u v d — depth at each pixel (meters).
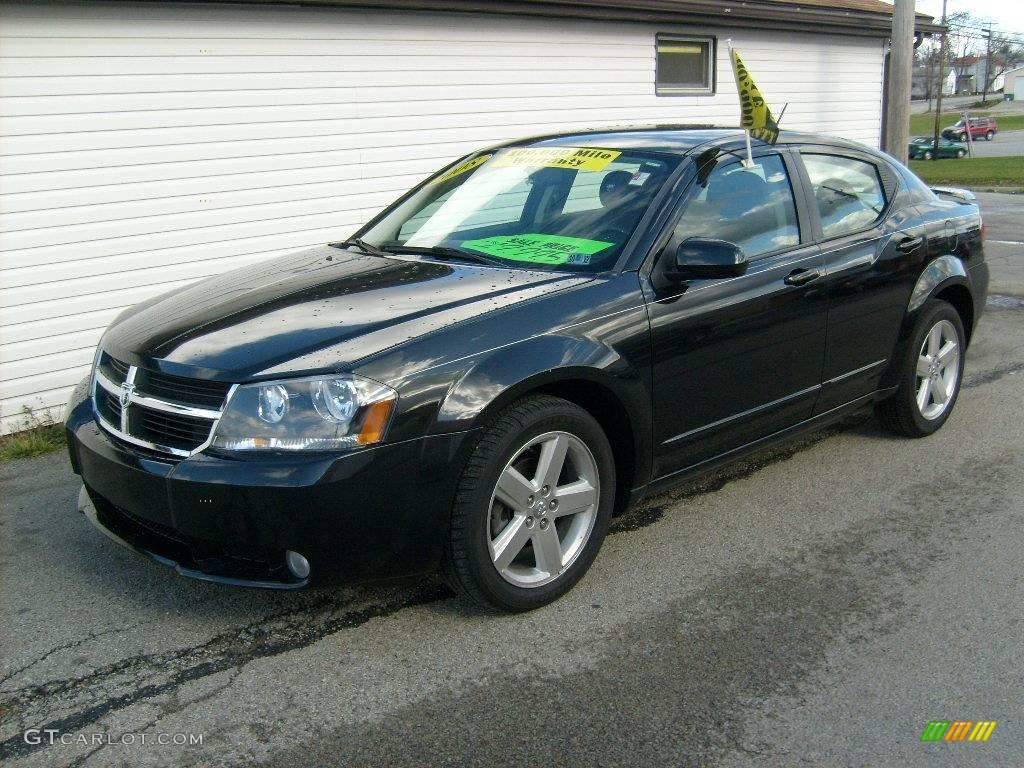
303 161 7.44
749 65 11.21
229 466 2.93
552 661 3.16
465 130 8.49
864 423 5.60
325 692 2.99
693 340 3.76
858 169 4.92
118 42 6.32
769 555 3.94
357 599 3.56
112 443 3.26
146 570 3.84
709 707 2.91
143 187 6.59
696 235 3.89
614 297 3.55
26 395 6.22
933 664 3.14
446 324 3.21
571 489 3.48
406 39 7.89
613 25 9.49
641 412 3.62
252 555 3.01
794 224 4.34
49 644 3.28
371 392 2.96
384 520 3.00
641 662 3.15
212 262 7.03
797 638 3.30
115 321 3.96
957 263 5.23
